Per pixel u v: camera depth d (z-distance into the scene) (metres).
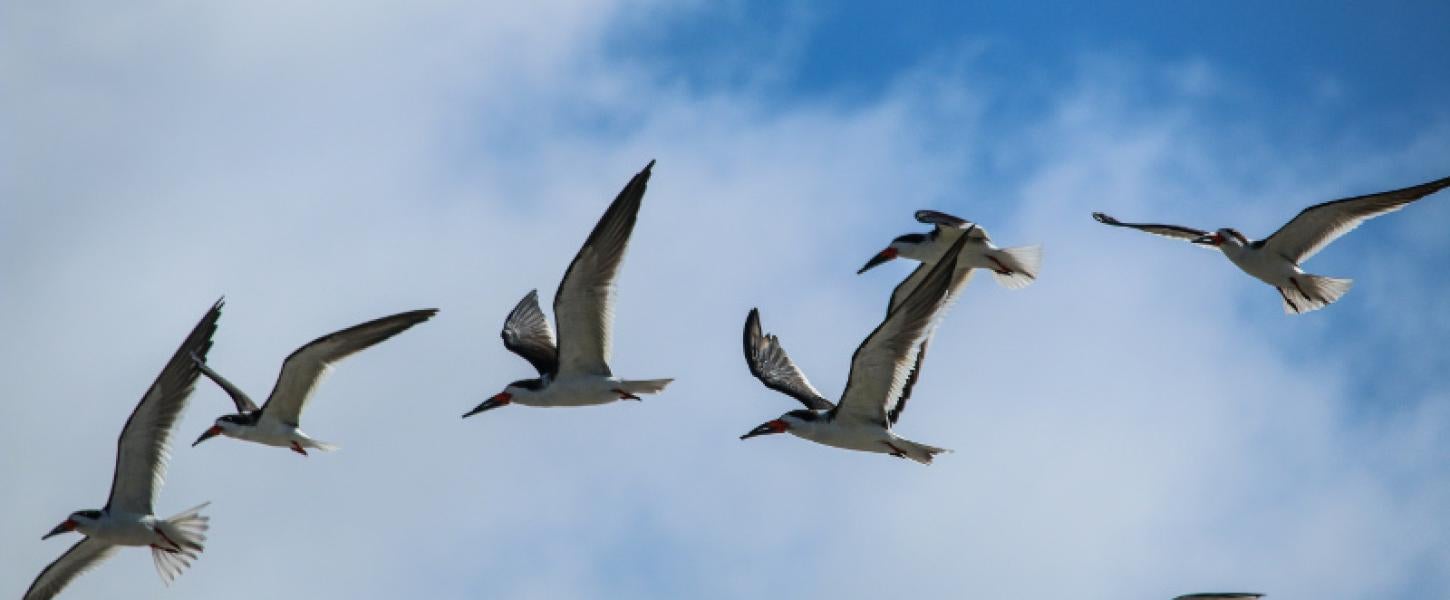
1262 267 26.14
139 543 24.61
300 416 25.30
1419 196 24.70
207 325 25.12
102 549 25.56
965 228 26.80
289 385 25.17
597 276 23.27
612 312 23.42
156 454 24.66
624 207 23.12
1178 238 27.52
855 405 22.36
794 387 25.70
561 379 23.75
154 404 24.53
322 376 25.27
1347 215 25.41
